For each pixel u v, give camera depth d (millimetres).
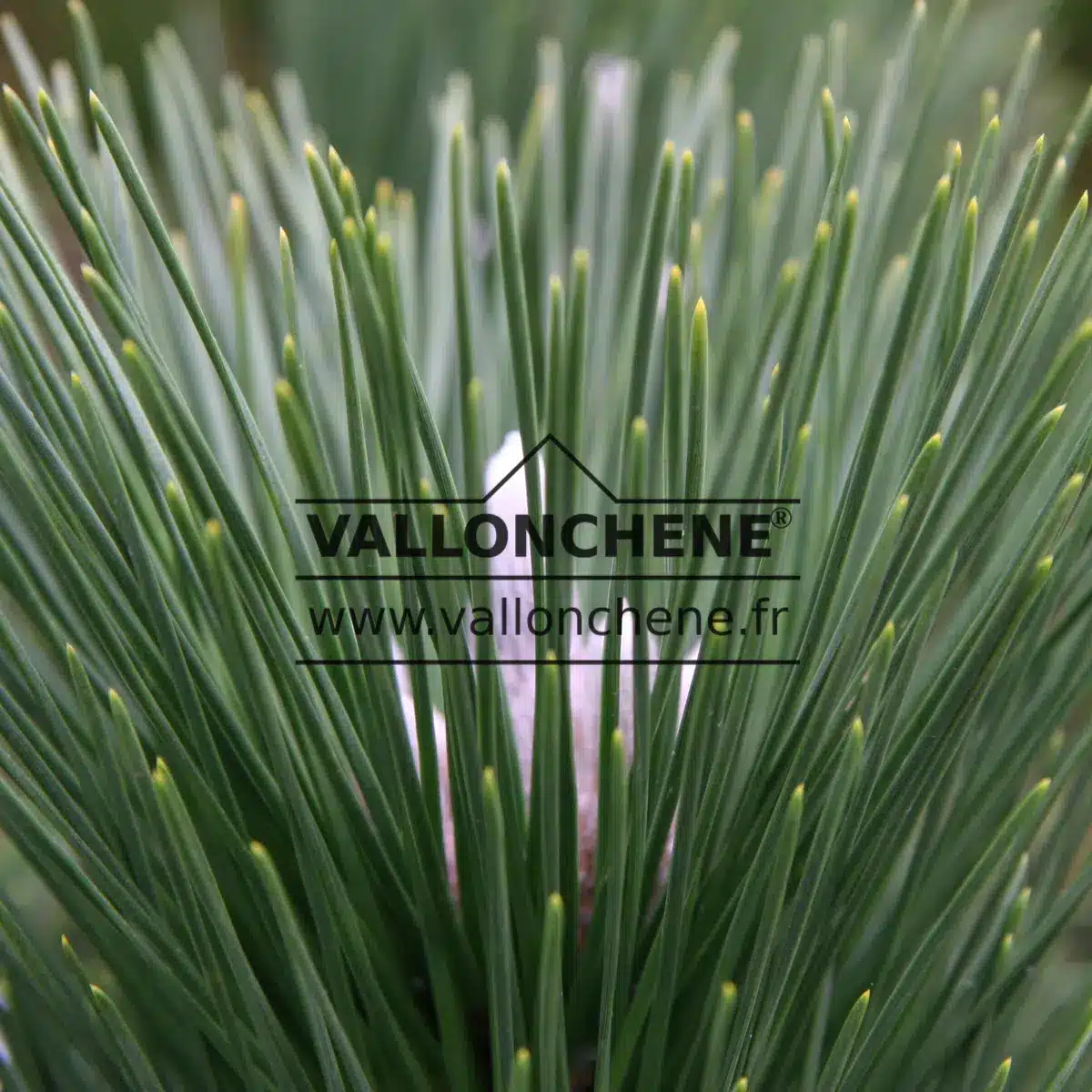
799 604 263
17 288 249
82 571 235
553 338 223
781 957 239
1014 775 255
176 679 234
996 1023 264
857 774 240
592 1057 255
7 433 243
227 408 272
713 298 296
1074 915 270
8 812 237
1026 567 238
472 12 467
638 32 468
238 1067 245
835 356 264
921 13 273
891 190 272
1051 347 257
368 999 243
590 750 258
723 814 248
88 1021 253
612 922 232
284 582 264
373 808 243
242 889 247
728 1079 242
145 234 283
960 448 241
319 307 295
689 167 246
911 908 258
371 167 485
